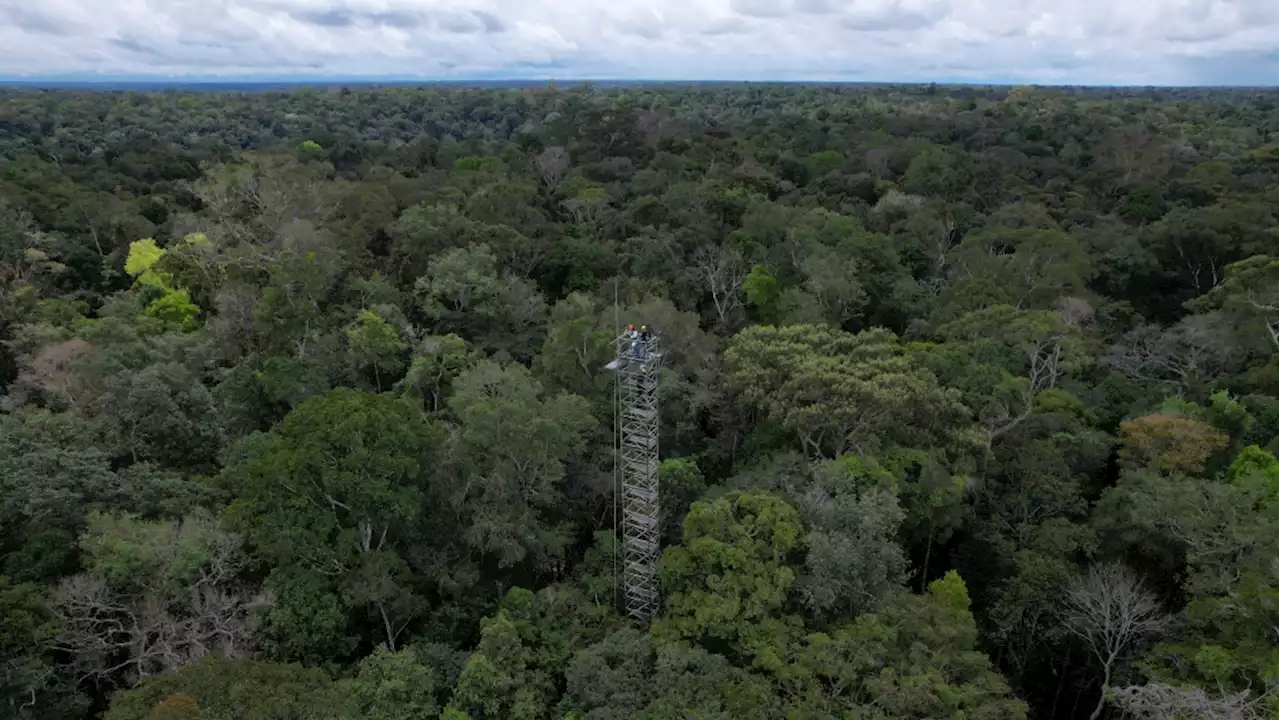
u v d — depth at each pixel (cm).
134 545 2714
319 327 4594
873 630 2586
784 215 6328
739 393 3900
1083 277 5575
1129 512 3291
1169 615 2986
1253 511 3134
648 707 2441
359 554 2927
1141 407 4225
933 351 4284
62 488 2950
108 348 4009
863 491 3184
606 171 8250
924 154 8056
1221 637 2709
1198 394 4356
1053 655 3478
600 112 9831
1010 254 5909
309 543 2820
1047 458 3688
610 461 3872
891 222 7044
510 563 3161
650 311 4469
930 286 6041
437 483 3209
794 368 3609
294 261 4672
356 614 3006
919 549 3859
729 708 2370
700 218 6462
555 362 4150
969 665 2594
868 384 3397
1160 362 4678
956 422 3762
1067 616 3186
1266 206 6153
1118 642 3011
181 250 5447
